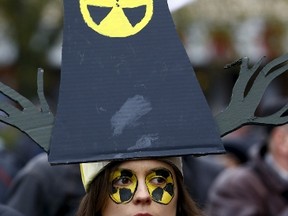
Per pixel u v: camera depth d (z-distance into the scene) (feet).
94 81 16.62
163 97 16.57
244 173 29.86
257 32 65.16
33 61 63.87
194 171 30.83
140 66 16.70
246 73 16.88
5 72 67.05
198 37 64.13
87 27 16.85
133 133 16.42
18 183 27.43
